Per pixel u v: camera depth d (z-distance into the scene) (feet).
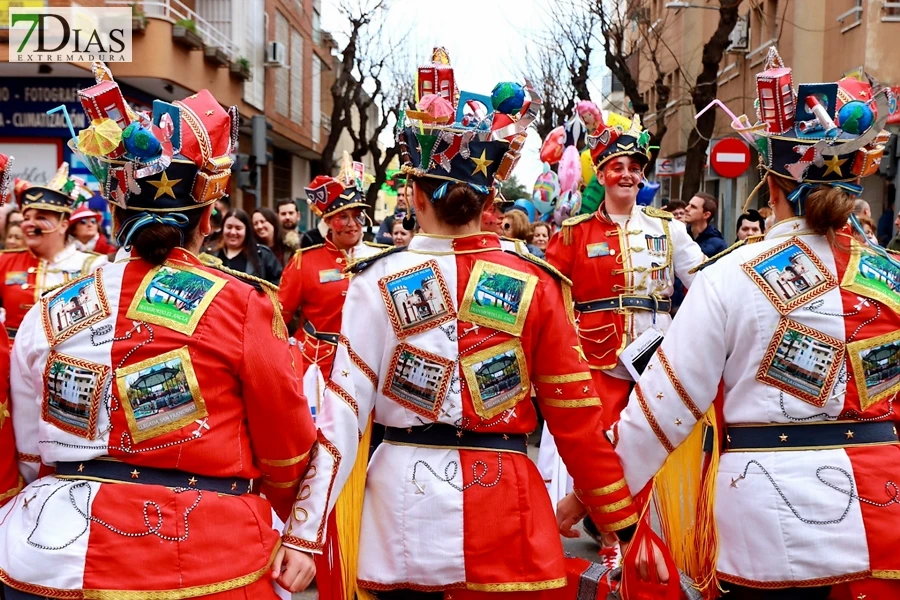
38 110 52.70
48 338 7.60
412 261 8.66
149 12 54.34
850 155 8.51
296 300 20.15
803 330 8.43
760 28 65.41
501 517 8.35
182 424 7.38
